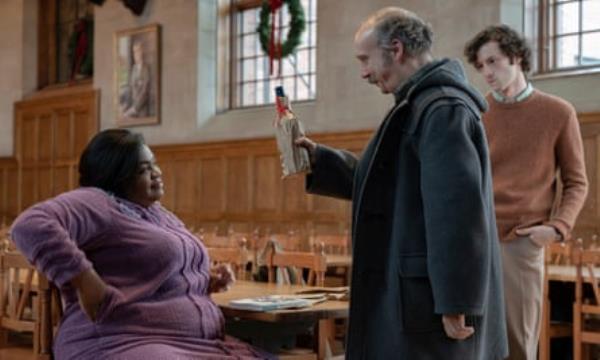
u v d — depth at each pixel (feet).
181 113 42.70
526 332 11.12
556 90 28.84
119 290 10.27
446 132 8.54
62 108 48.85
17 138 51.72
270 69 39.06
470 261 8.29
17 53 52.29
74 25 51.34
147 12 44.47
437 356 8.68
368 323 9.00
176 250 10.71
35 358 12.57
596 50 28.86
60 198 10.30
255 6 41.83
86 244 10.37
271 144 38.19
